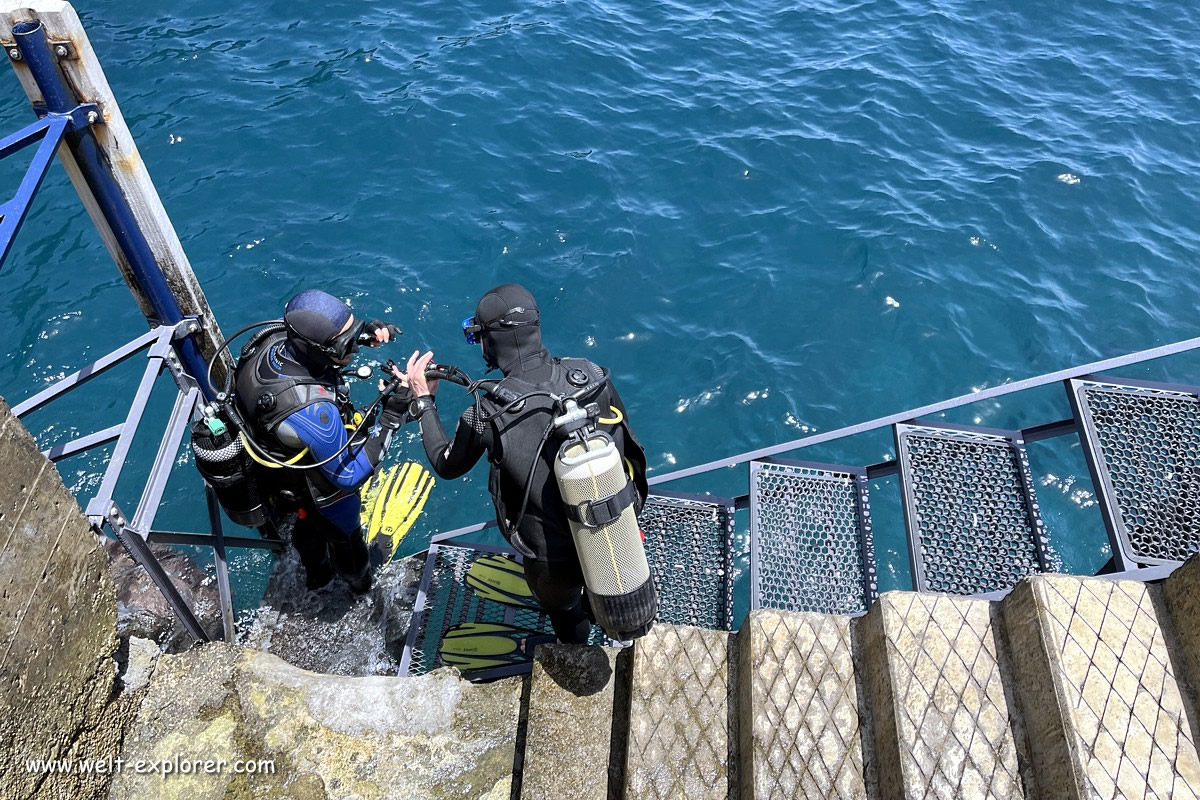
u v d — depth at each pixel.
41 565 2.82
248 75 9.34
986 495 4.25
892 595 2.98
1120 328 7.26
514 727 3.46
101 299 6.96
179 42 9.80
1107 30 11.31
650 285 7.36
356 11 10.48
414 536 5.66
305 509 4.27
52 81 3.86
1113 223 8.26
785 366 6.77
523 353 3.03
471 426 3.08
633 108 9.30
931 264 7.63
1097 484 3.95
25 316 6.80
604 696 3.31
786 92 9.70
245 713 3.48
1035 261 7.80
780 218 8.03
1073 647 2.66
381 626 5.00
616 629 3.03
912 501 4.20
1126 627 2.71
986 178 8.66
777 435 6.36
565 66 9.80
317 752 3.40
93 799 3.14
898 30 10.98
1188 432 4.16
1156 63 10.71
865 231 7.91
